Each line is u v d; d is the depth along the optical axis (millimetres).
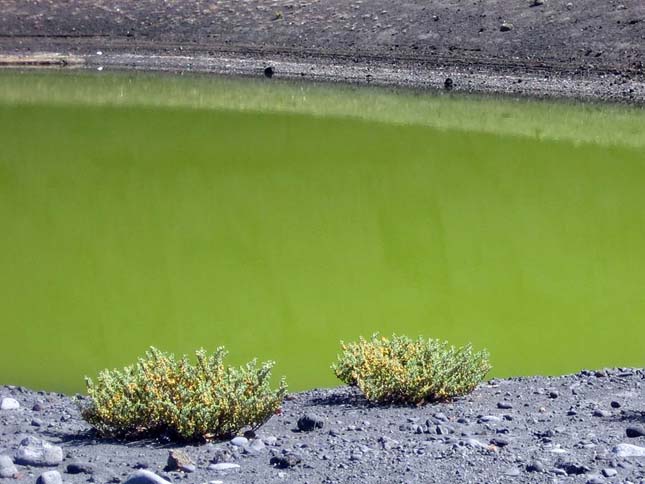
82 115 40469
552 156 32344
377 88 50375
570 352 13094
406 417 9180
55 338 13555
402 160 31172
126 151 32219
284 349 13062
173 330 13945
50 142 33938
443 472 6754
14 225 21422
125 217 22406
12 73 55219
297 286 16672
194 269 17734
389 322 14594
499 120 40375
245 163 30328
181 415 7957
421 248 19875
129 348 13062
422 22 58094
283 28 60781
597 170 29922
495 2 58562
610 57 50438
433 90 49625
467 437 8086
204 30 61938
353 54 56312
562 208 24547
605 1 56031
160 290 16297
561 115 41781
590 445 7594
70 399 10703
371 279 17328
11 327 14039
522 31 54719
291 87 50688
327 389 10820
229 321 14406
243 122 38969
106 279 16859
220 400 8117
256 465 7090
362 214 23297
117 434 8312
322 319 14641
